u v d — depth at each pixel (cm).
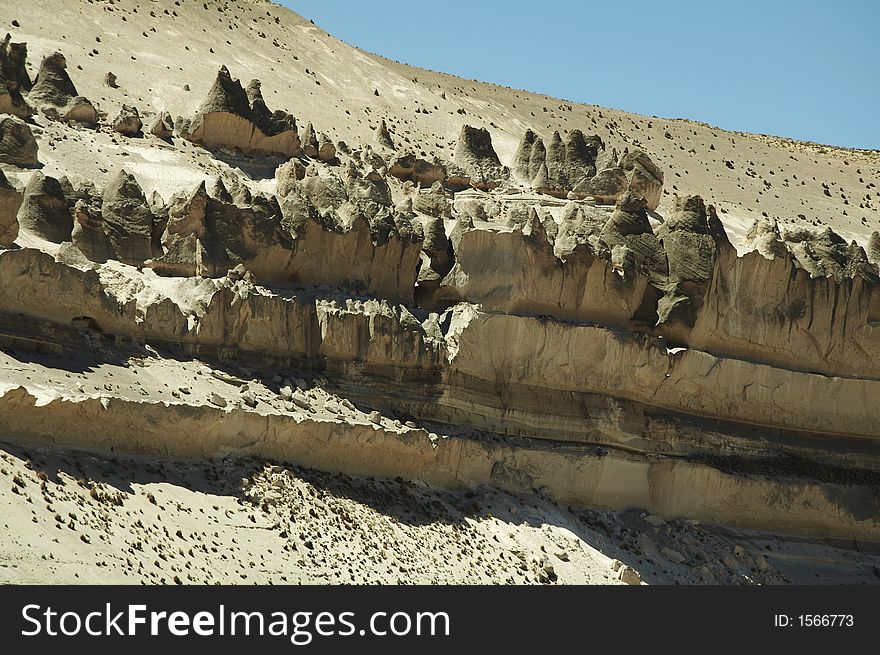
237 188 6034
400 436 5534
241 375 5331
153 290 5316
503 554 5419
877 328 7406
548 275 6344
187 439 4769
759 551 6638
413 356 5875
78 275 4875
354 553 4803
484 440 5959
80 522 3991
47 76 7525
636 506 6438
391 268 6169
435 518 5416
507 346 6219
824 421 7262
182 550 4197
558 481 6175
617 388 6512
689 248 6881
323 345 5669
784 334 7156
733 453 6881
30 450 4238
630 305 6612
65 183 5800
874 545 7106
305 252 5928
